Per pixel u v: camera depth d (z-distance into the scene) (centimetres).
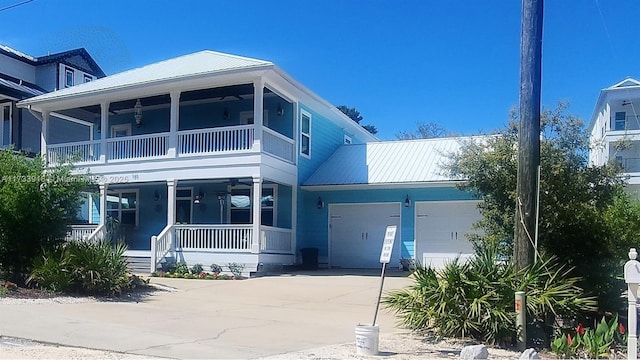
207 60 2089
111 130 2484
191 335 891
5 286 1275
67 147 2184
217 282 1647
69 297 1257
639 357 830
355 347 827
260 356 757
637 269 749
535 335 897
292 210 2130
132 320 1011
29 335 847
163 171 1992
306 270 2062
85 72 3102
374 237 2133
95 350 766
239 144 1912
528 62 952
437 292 902
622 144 1498
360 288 1522
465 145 1306
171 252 1927
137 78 2084
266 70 1828
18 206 1365
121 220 2394
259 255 1844
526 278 891
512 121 1205
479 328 868
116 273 1341
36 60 2919
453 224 2030
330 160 2339
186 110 2344
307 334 931
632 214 1207
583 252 1117
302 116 2214
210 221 2245
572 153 1166
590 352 823
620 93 3762
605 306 1105
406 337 907
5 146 2466
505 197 1186
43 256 1364
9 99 2542
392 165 2192
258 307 1225
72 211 1482
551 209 1108
